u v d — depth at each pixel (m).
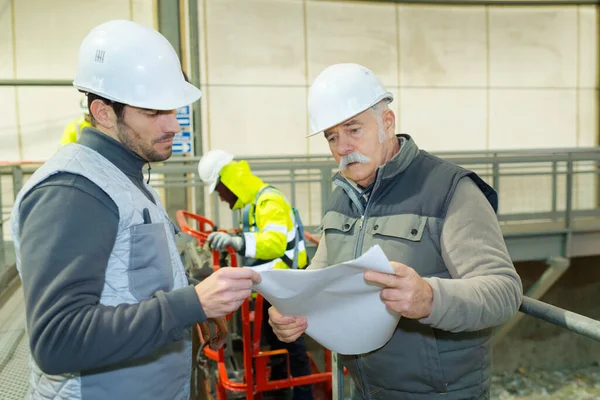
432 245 1.21
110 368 0.98
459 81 6.51
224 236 2.42
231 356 3.30
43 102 5.36
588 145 7.05
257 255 2.42
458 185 1.21
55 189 0.86
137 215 0.96
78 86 1.00
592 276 6.14
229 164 2.68
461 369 1.26
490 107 6.66
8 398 2.01
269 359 3.10
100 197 0.90
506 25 6.56
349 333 1.18
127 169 1.03
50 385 0.97
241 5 5.74
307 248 4.72
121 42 0.98
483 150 6.05
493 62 6.59
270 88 5.94
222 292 0.90
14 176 4.45
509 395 5.23
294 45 5.94
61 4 5.29
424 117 6.46
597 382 5.46
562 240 5.30
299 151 6.13
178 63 1.08
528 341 5.66
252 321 3.20
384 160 1.34
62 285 0.80
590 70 6.92
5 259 3.86
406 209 1.25
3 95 5.27
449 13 6.38
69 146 0.98
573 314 1.09
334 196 1.52
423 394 1.29
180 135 5.52
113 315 0.83
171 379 1.08
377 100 1.29
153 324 0.85
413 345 1.26
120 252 0.95
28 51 5.26
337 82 1.30
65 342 0.79
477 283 1.05
